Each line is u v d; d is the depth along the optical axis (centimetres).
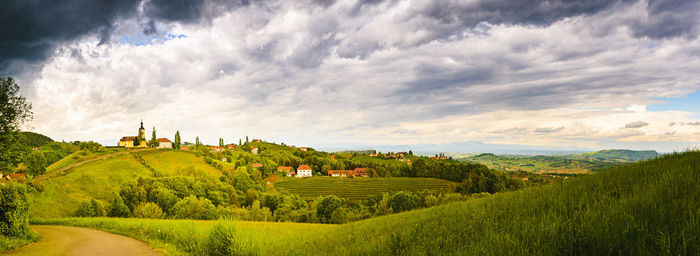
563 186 1043
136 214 5434
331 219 7050
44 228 2641
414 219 1322
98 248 1579
